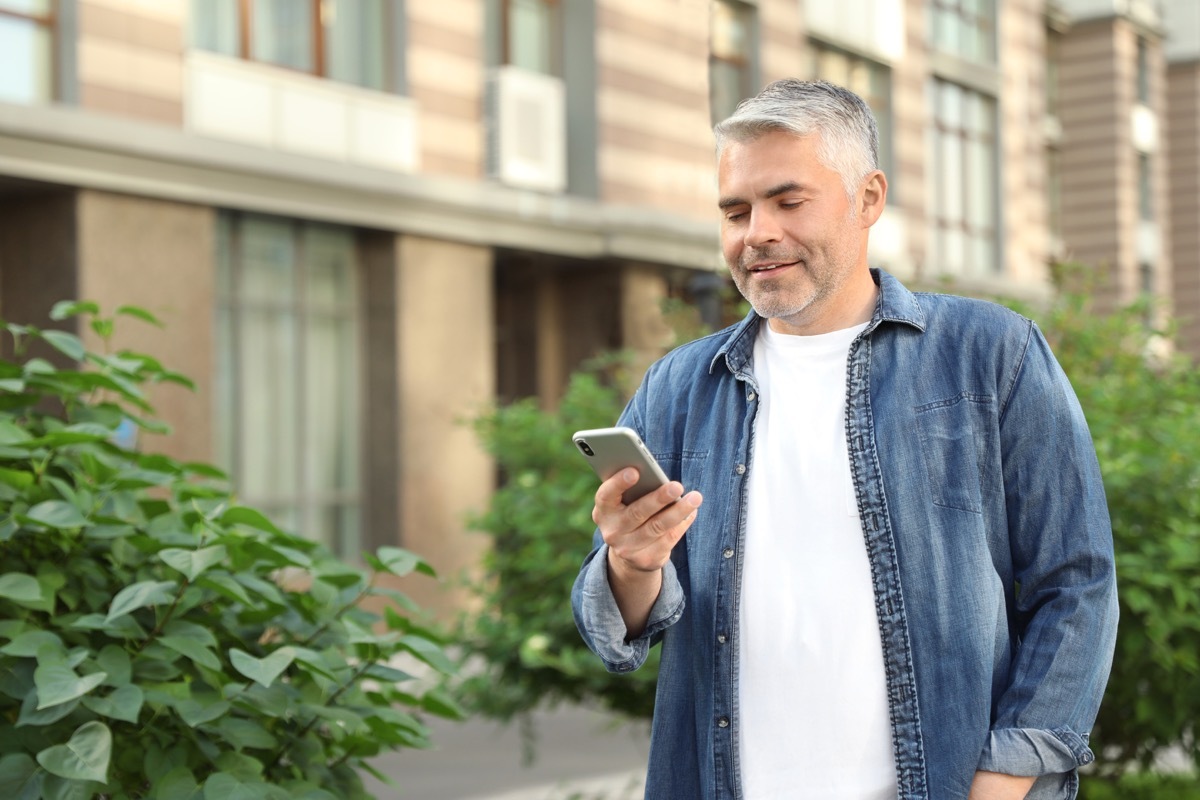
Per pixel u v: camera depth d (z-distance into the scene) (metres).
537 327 15.90
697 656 2.21
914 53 20.55
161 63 11.40
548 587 5.21
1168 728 4.34
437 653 2.88
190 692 2.65
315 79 12.68
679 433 2.35
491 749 9.13
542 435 5.70
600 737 9.60
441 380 13.76
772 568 2.16
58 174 10.49
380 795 7.67
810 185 2.11
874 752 2.09
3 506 2.72
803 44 18.05
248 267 12.53
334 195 12.59
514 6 14.99
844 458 2.17
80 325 10.77
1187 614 4.19
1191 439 4.41
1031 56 23.97
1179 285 30.48
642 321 15.68
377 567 2.94
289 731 2.82
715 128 2.20
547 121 14.72
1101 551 2.11
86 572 2.77
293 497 12.87
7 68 10.62
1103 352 5.17
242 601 2.61
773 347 2.28
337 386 13.33
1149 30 28.52
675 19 16.17
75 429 2.77
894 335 2.21
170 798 2.48
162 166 11.17
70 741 2.40
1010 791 2.04
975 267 22.06
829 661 2.11
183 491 2.94
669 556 2.14
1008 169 22.92
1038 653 2.08
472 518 5.71
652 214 15.32
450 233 13.70
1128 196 27.47
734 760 2.15
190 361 11.51
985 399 2.15
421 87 13.70
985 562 2.11
